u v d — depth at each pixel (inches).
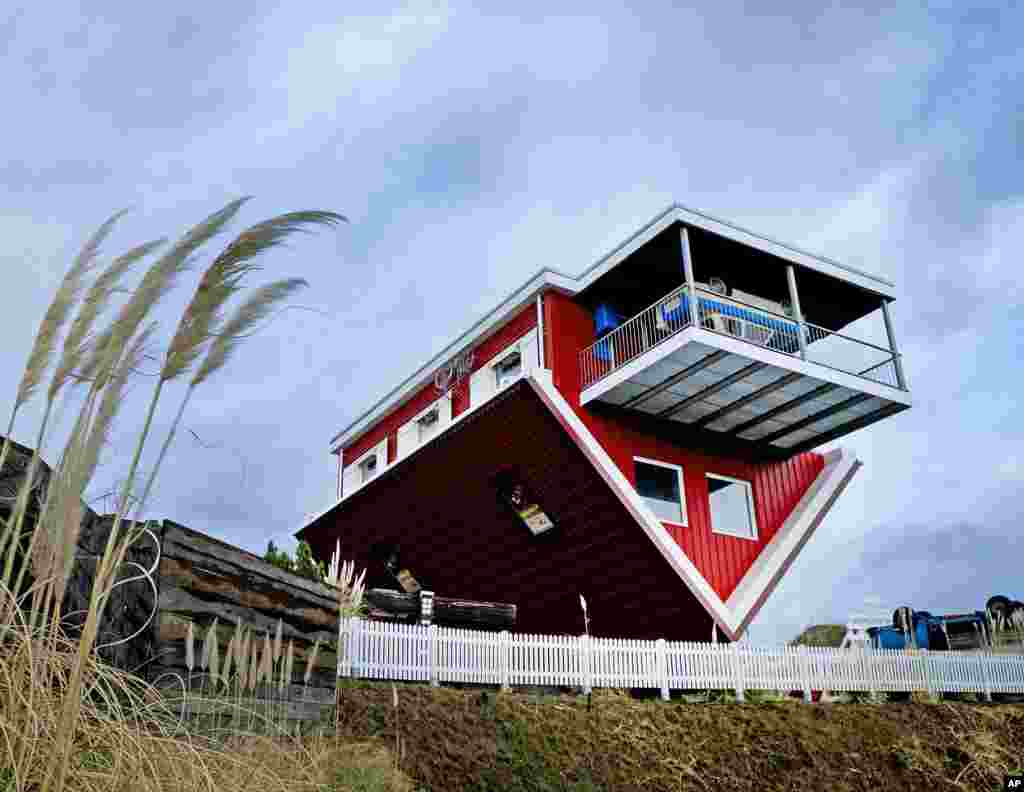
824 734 534.3
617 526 682.8
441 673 496.4
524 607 782.5
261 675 203.6
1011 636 776.9
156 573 238.1
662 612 684.1
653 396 705.0
